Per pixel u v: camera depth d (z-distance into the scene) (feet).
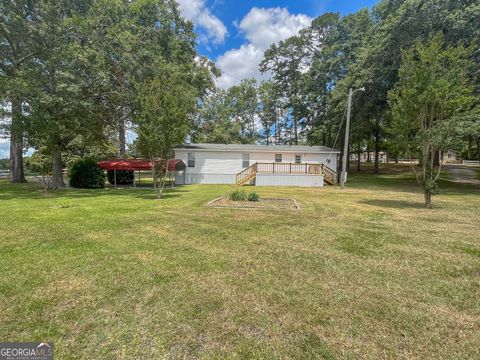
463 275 12.57
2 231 19.94
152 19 61.87
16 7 44.70
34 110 43.73
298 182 66.44
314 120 101.91
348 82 65.87
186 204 33.35
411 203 35.65
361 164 138.92
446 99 28.45
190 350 7.39
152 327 8.41
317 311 9.37
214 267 13.25
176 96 38.09
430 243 17.52
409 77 30.66
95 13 50.42
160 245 16.75
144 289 10.90
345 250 15.99
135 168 62.23
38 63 47.57
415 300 10.23
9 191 50.62
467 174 88.07
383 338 7.96
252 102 144.56
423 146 30.89
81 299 10.07
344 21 89.61
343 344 7.67
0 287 10.94
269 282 11.63
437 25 48.62
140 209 29.73
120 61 50.75
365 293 10.73
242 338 7.92
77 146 85.81
